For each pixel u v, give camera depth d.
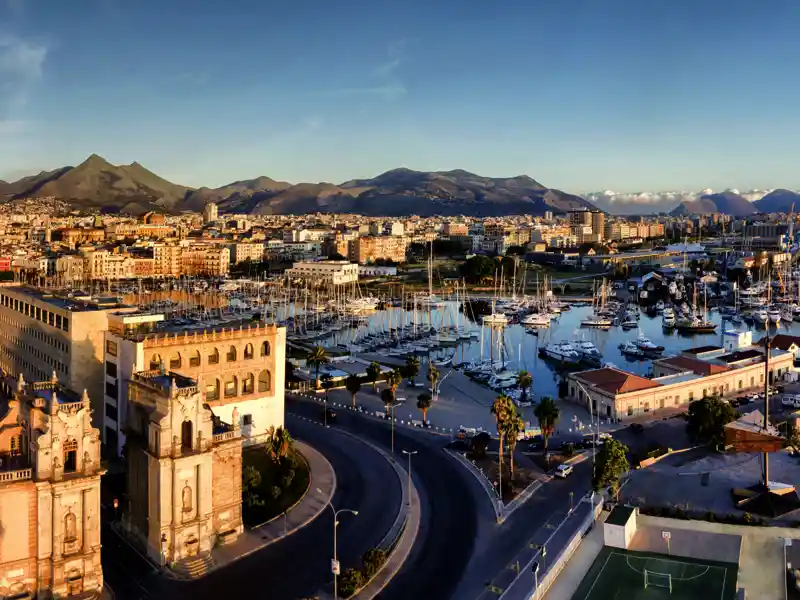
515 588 79.94
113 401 123.06
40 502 74.38
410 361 183.38
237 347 126.94
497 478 113.56
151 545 86.00
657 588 79.19
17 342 149.50
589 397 156.12
